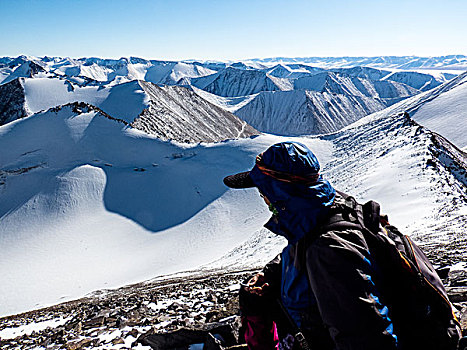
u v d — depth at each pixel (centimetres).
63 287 5481
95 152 11531
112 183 9806
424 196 3806
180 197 9238
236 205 8425
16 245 7362
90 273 5950
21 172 10350
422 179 4434
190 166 10850
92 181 9738
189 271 3700
